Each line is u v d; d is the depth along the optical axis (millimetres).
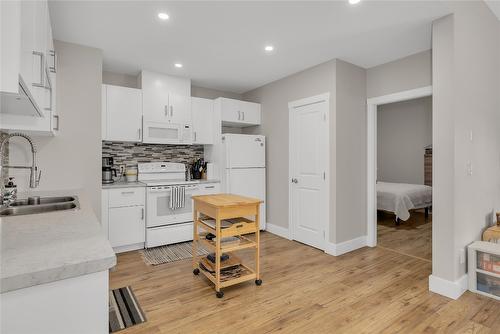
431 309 2096
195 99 4145
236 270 2486
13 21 876
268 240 3893
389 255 3299
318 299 2246
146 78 3691
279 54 3176
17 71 881
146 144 4094
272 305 2154
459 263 2316
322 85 3439
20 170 2658
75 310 751
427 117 6109
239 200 2479
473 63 2514
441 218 2326
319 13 2301
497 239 2500
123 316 1985
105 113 3402
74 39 2795
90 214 1392
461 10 2336
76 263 729
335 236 3279
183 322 1925
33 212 1848
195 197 2680
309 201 3637
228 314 2027
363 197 3617
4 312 666
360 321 1945
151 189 3459
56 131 2623
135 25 2510
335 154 3279
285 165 4027
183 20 2422
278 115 4137
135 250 3430
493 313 2041
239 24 2494
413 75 3145
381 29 2580
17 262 723
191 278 2633
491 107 2846
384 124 6879
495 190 2955
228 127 4844
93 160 3002
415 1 2115
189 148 4504
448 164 2275
